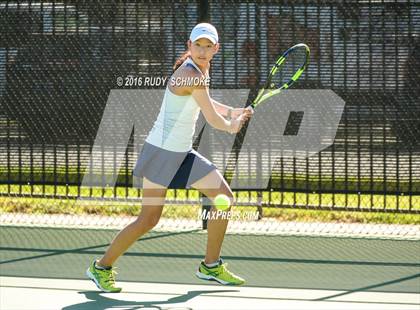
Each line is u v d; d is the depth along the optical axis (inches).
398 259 660.1
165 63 773.9
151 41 774.5
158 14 770.8
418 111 748.6
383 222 799.1
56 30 789.9
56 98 797.2
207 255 556.4
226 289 564.1
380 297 541.3
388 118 753.0
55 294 547.5
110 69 784.3
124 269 625.0
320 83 757.3
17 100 804.0
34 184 808.3
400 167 755.4
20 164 807.1
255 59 760.3
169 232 762.8
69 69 791.7
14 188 895.7
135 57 778.8
